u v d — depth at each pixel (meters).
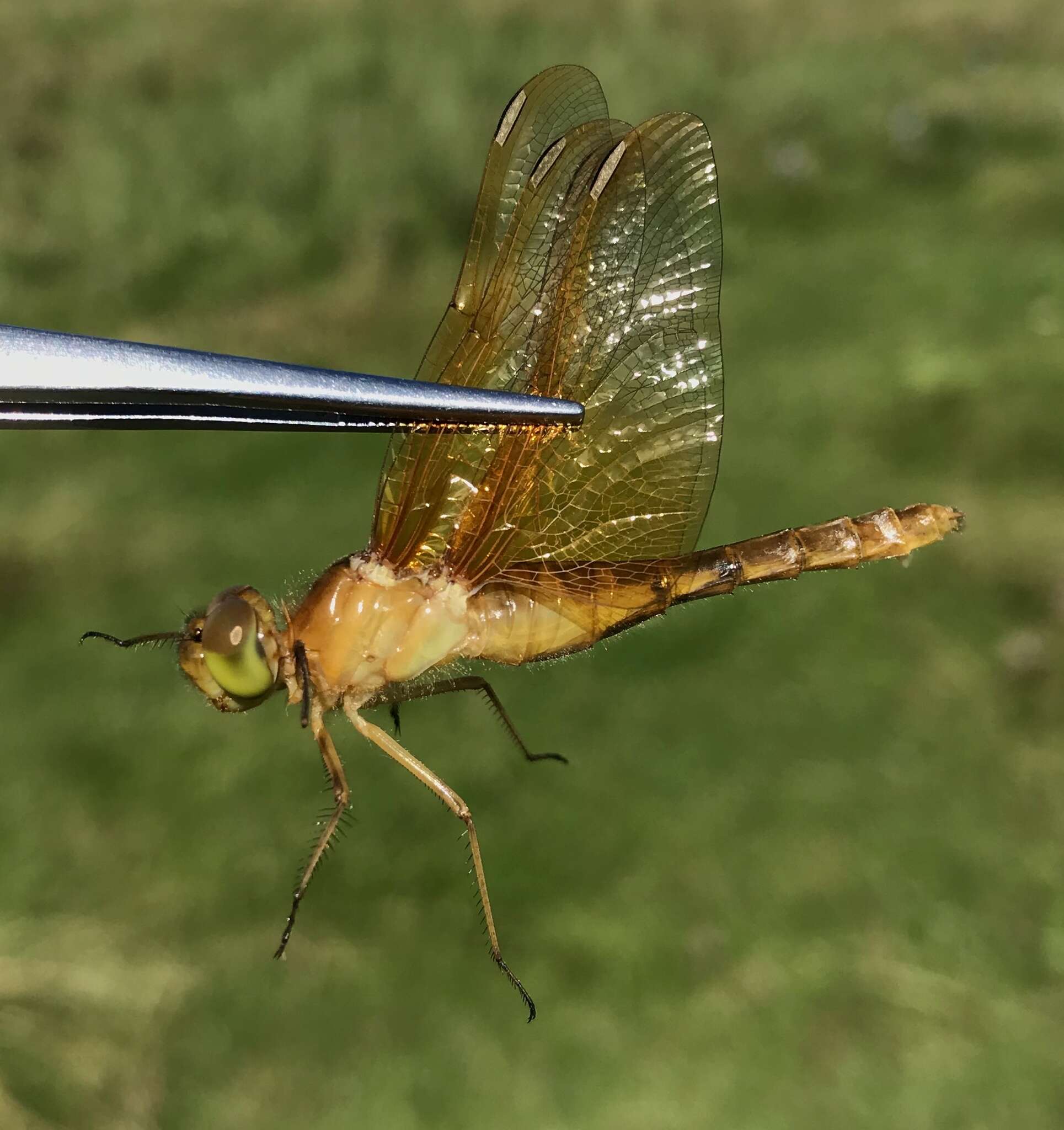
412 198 0.32
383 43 0.37
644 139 0.10
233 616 0.09
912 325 0.25
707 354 0.10
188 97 0.35
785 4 0.45
